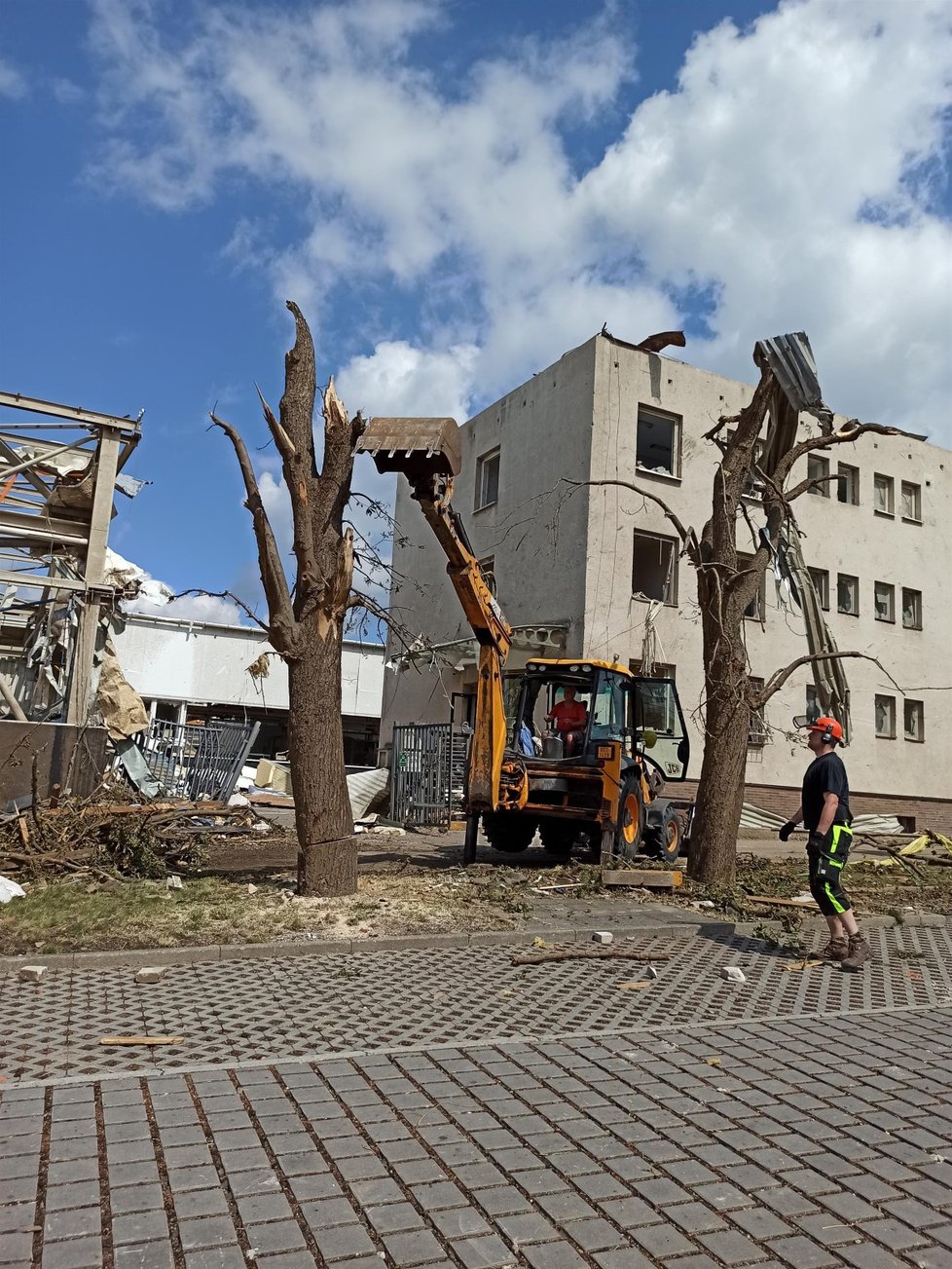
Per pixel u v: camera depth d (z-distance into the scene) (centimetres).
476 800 1124
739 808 1089
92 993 564
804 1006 602
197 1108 386
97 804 1236
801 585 1248
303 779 851
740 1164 356
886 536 2562
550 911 879
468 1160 347
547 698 1327
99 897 823
